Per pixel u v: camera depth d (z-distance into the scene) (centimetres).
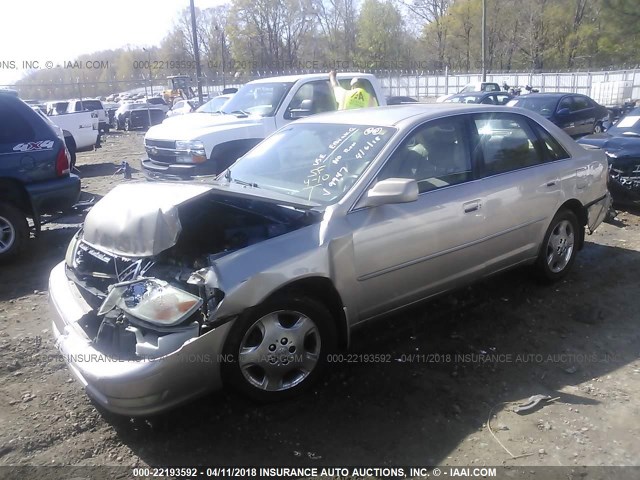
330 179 385
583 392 345
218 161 826
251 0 5397
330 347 351
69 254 374
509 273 540
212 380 308
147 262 328
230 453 299
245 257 315
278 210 364
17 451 302
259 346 323
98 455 300
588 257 590
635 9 4622
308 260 329
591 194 523
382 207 365
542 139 487
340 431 314
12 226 631
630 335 417
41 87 2241
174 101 3397
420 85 4419
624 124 866
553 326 434
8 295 540
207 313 298
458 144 422
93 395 300
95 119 1672
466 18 5828
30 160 632
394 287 376
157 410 292
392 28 5822
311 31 5916
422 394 346
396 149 385
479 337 418
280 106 878
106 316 305
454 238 401
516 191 443
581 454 291
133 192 355
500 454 292
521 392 347
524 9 5488
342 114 466
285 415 329
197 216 379
